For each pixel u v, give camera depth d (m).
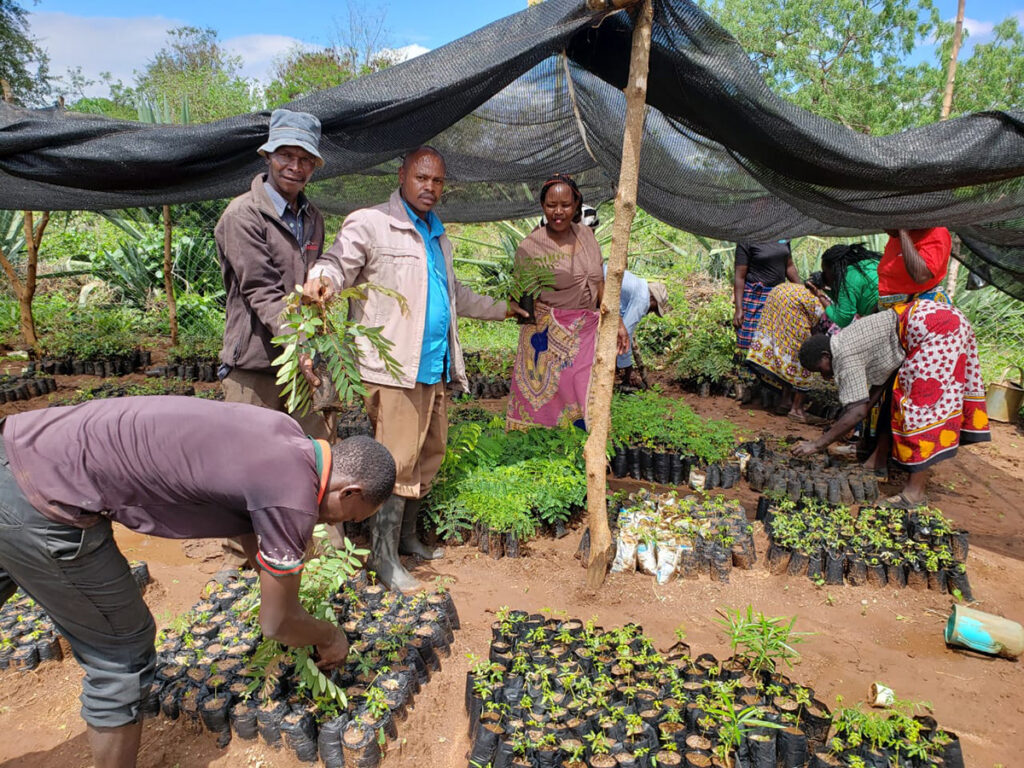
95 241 13.04
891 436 5.94
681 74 3.82
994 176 3.92
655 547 4.41
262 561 2.28
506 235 11.95
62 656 3.47
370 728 2.88
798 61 22.08
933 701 3.32
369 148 3.91
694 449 5.98
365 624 3.55
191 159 3.80
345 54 21.09
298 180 3.63
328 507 2.34
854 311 6.43
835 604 4.19
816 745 2.91
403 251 3.83
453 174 5.59
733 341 8.77
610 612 4.02
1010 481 6.29
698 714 2.98
